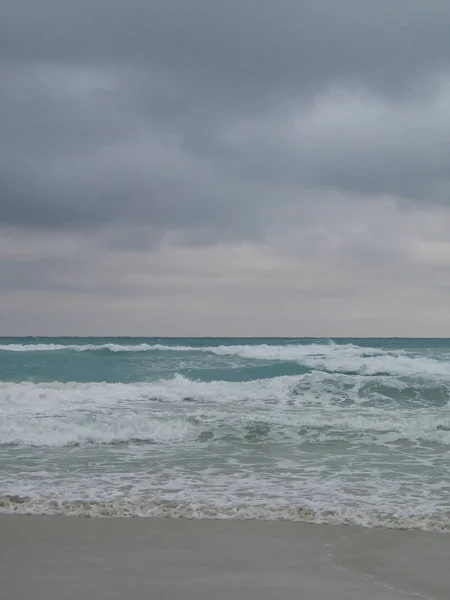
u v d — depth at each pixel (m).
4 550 6.67
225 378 25.06
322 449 12.38
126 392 19.23
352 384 19.97
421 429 14.27
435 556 6.58
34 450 12.20
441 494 9.08
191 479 9.92
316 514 8.03
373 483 9.71
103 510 8.15
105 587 5.56
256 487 9.44
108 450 12.23
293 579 5.84
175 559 6.40
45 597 5.30
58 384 20.73
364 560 6.45
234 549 6.75
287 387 19.80
